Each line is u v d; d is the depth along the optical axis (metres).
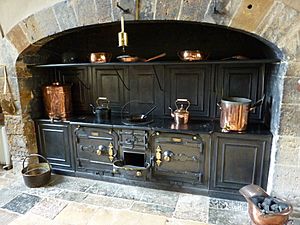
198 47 2.49
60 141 2.61
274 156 1.95
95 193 2.32
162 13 1.88
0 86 2.52
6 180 2.59
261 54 2.33
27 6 2.21
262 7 1.71
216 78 2.43
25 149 2.64
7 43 2.38
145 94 2.68
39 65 2.55
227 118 2.08
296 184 1.95
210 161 2.16
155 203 2.16
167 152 2.24
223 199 2.21
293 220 1.87
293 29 1.70
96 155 2.49
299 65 1.74
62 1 2.08
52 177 2.64
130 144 2.34
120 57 2.32
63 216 2.00
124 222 1.92
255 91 2.36
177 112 2.34
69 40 2.81
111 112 2.81
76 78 2.86
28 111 2.63
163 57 2.58
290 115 1.84
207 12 1.81
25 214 2.02
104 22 2.01
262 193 1.80
